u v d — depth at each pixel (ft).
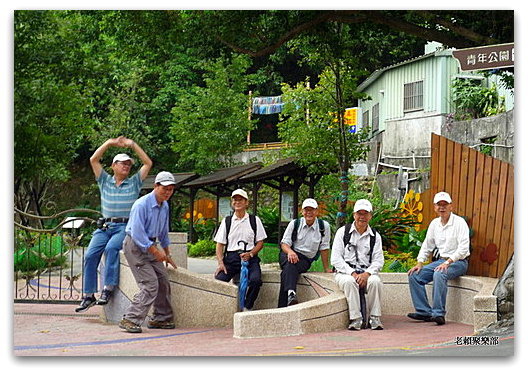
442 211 30.04
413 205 46.98
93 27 47.06
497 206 31.22
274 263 55.57
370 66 54.60
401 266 38.63
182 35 41.75
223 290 28.78
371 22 41.73
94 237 30.42
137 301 27.22
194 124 87.40
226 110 86.74
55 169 74.59
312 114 53.42
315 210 32.32
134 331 27.09
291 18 40.14
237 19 40.04
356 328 27.32
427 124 77.10
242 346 23.39
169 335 26.40
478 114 72.02
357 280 27.73
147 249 26.96
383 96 87.30
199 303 28.84
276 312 25.53
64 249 50.80
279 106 104.68
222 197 77.46
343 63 49.67
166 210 28.07
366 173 84.28
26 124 46.19
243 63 88.58
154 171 107.96
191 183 76.48
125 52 45.32
